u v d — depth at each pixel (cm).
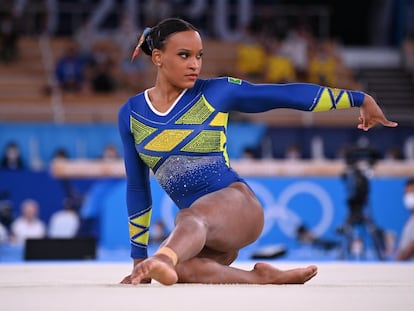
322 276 1527
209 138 1220
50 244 2795
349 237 3045
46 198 3572
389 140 4709
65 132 4250
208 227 1109
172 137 1220
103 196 3559
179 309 801
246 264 2027
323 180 3478
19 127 4212
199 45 1219
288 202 3444
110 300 889
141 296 930
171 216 3322
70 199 3528
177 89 1234
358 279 1427
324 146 4603
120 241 3397
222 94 1224
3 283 1291
